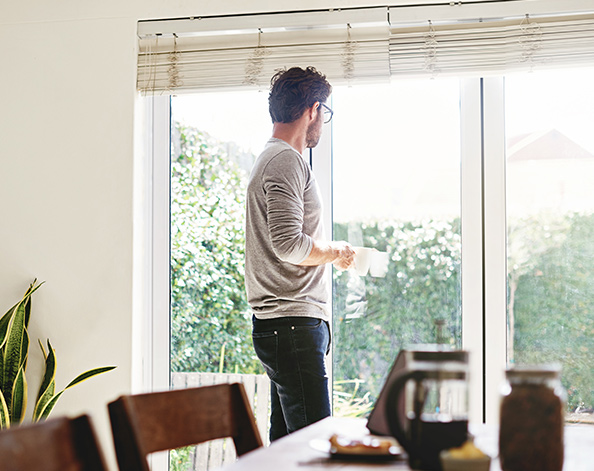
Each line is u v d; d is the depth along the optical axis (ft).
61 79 9.84
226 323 9.91
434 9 9.05
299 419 7.86
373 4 9.19
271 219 7.69
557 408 3.59
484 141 9.36
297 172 7.85
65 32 9.86
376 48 9.21
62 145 9.79
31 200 9.80
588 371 9.09
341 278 9.63
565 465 3.93
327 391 7.95
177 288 10.00
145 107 10.00
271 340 7.96
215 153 10.01
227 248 9.95
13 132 9.89
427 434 3.69
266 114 9.92
